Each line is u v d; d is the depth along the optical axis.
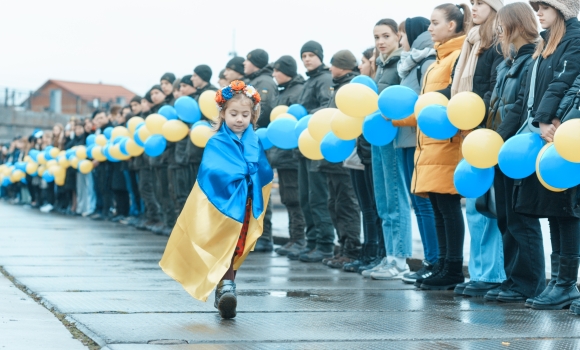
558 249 5.81
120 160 14.80
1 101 45.69
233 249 5.00
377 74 7.79
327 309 5.53
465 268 8.36
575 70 5.20
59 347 4.15
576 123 4.82
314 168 8.59
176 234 5.17
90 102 60.59
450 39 6.66
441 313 5.41
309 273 7.86
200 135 9.65
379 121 6.80
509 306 5.75
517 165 5.26
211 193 5.09
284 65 9.48
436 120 6.03
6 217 16.58
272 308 5.54
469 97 5.84
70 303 5.58
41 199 20.77
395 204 7.40
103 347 4.15
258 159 5.27
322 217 9.04
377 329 4.76
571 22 5.36
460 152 6.46
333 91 8.28
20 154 22.72
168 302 5.69
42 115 46.25
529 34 5.66
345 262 8.34
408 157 7.16
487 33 6.07
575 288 5.70
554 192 5.39
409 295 6.31
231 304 5.00
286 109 8.77
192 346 4.18
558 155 4.98
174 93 12.28
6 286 6.52
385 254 7.89
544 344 4.39
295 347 4.21
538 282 5.93
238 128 5.27
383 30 7.56
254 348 4.17
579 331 4.77
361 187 8.07
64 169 17.52
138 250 9.83
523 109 5.55
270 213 10.38
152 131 10.93
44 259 8.60
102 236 11.99
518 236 5.92
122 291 6.25
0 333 4.46
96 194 16.53
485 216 6.25
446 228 6.62
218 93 5.27
